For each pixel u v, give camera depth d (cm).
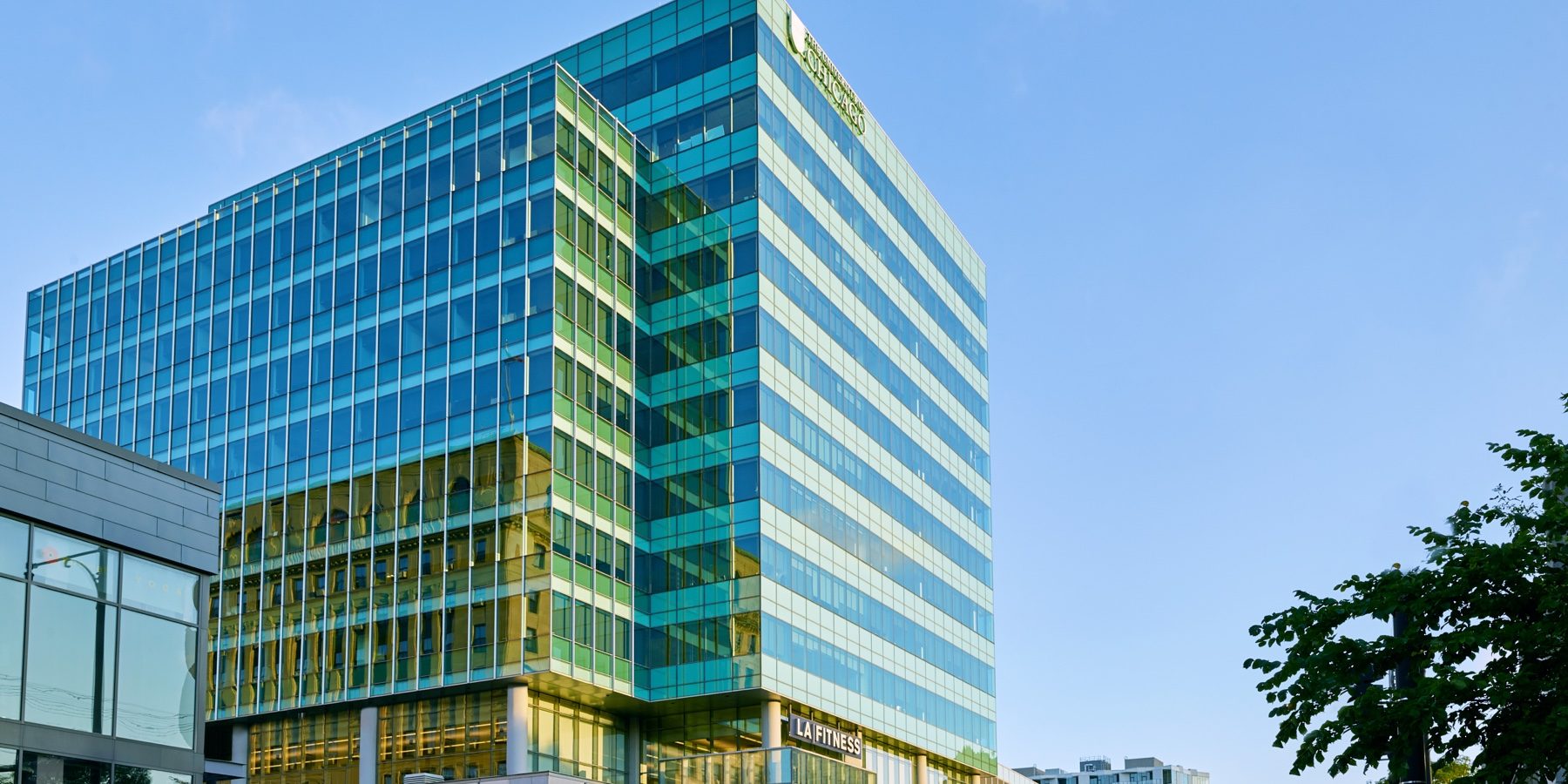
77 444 3312
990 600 10806
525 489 7150
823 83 9106
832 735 8050
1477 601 2395
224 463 8325
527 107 7738
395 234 8038
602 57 8825
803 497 8069
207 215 8969
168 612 3503
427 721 7300
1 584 3072
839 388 8738
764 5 8431
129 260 9300
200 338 8719
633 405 7906
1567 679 2273
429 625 7262
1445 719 2350
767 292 7994
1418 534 2591
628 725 7819
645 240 8294
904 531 9406
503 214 7650
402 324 7850
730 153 8219
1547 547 2409
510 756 6938
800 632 7788
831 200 8975
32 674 3109
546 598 6956
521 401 7288
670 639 7638
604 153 8006
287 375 8231
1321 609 2488
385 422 7731
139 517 3447
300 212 8500
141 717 3366
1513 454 2594
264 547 7994
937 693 9525
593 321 7656
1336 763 2366
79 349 9362
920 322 10188
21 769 3033
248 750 7800
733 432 7775
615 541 7538
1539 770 2295
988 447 11231
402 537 7488
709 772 6944
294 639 7706
